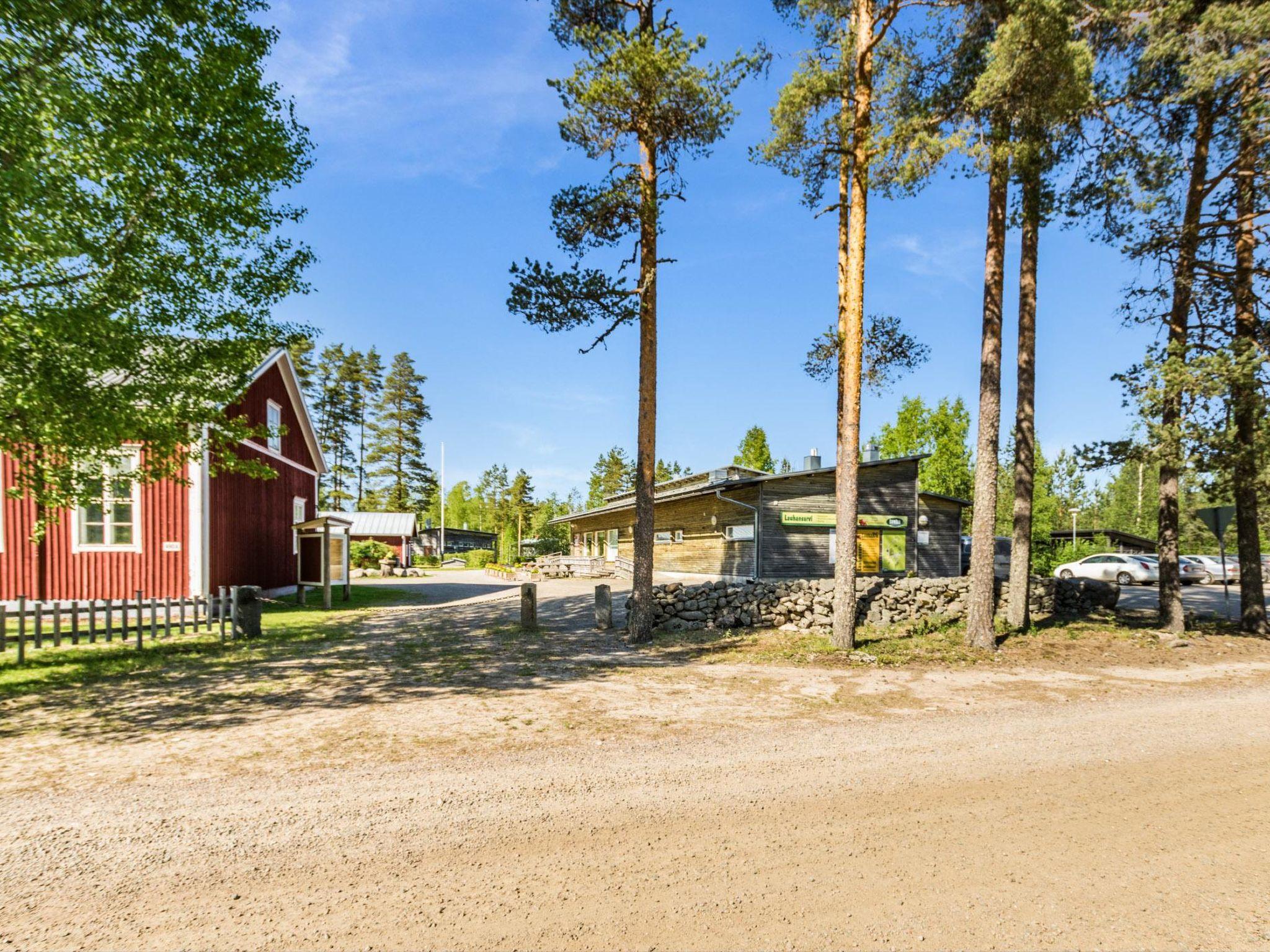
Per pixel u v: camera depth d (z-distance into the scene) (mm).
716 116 10805
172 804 4371
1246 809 4543
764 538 21141
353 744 5699
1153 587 26578
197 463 15617
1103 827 4203
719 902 3252
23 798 4477
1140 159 12180
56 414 8359
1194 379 11391
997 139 10305
